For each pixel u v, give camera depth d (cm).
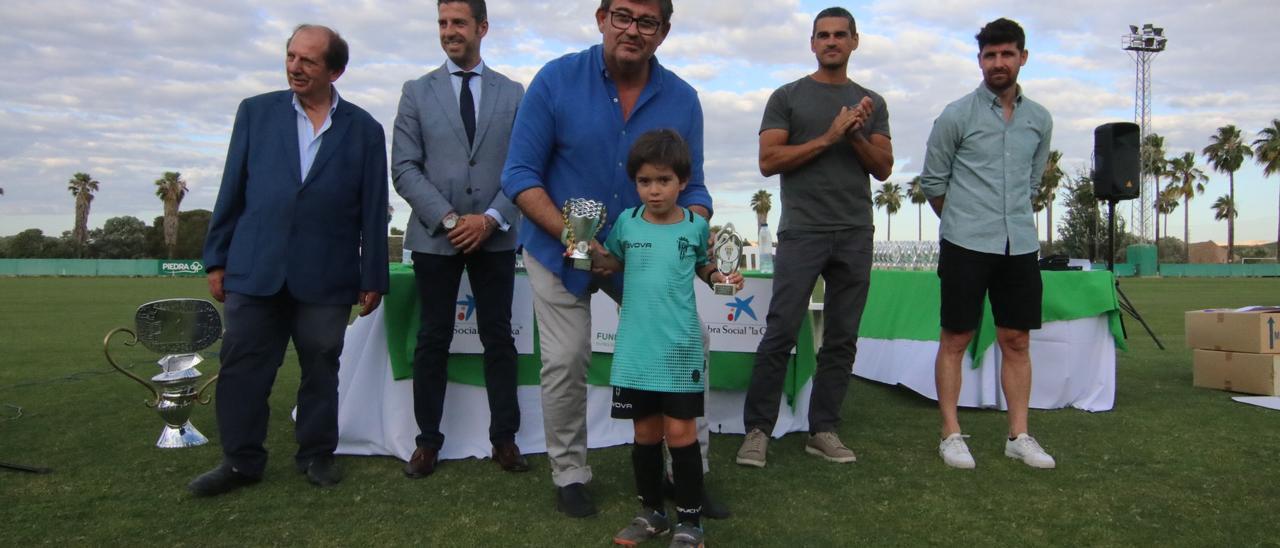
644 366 242
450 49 340
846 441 393
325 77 315
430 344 330
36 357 736
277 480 321
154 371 645
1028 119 358
